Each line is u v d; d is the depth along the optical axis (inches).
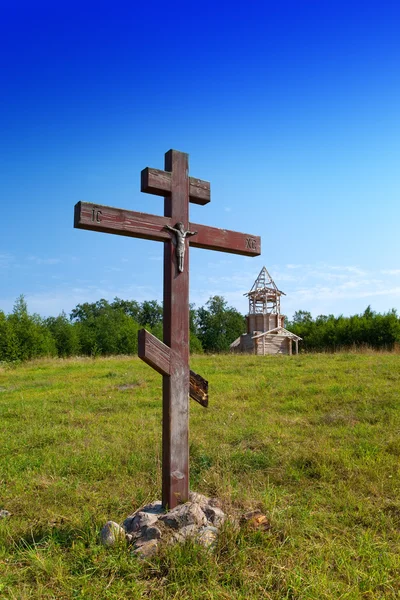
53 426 342.0
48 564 139.6
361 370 521.3
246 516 159.9
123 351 1528.1
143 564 137.7
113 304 2773.1
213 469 220.1
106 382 557.3
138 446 272.1
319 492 199.8
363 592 125.1
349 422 307.3
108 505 190.9
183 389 174.6
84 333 1594.5
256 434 285.6
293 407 364.5
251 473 223.3
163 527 152.7
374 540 155.3
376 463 225.1
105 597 124.0
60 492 204.8
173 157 183.6
